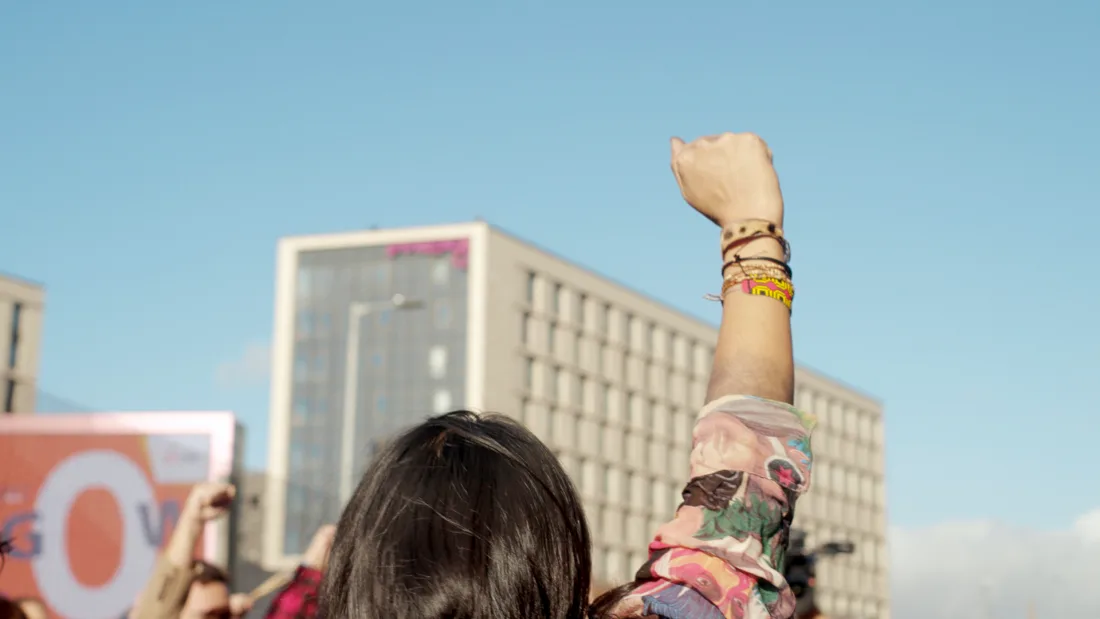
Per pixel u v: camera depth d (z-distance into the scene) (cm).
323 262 7725
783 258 133
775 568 121
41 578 450
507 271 7212
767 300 130
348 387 4078
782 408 124
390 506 113
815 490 8119
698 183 137
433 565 110
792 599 120
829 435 8512
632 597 118
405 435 118
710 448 122
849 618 8294
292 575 283
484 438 116
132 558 452
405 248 7388
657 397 7794
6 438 464
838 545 902
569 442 7162
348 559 114
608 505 7275
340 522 116
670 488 7750
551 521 113
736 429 123
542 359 7188
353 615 111
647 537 7481
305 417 7612
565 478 117
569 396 7250
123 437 457
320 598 116
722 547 118
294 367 7650
